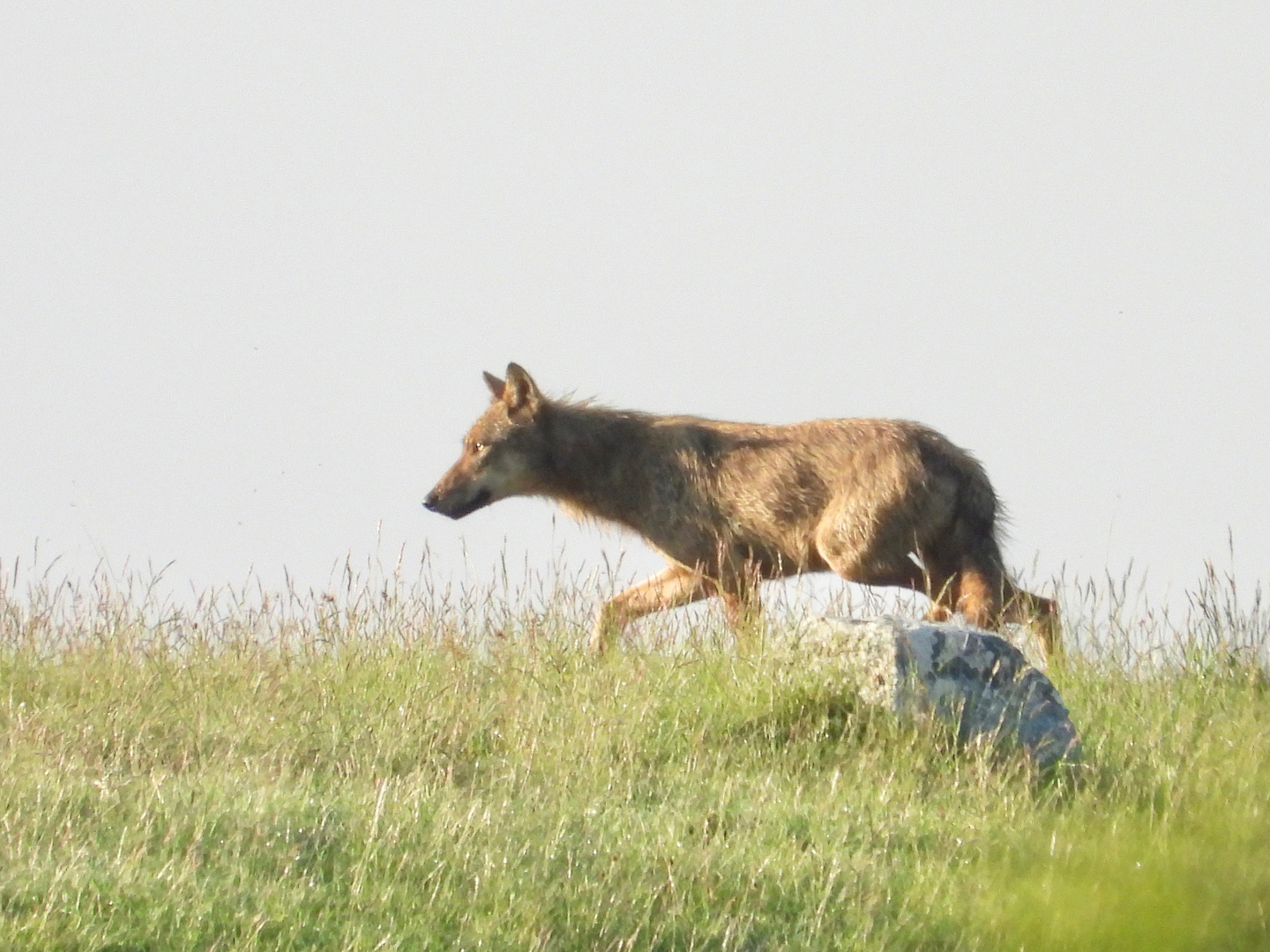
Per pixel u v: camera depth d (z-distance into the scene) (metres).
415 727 34.38
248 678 36.88
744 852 28.72
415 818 28.58
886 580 44.31
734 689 35.72
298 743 33.59
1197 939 26.61
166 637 39.47
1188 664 38.84
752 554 46.16
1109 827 30.20
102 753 32.72
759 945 25.98
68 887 25.00
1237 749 33.81
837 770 31.42
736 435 46.56
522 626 40.12
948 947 26.38
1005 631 41.62
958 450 44.69
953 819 30.38
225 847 27.16
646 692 35.84
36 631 39.53
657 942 25.61
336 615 40.19
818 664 35.12
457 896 26.28
